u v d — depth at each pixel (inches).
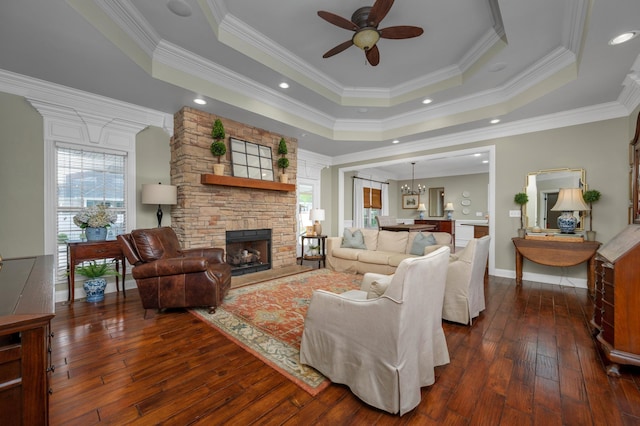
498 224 176.2
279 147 189.9
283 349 80.0
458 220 366.3
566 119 152.6
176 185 151.7
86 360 73.7
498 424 52.1
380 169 357.4
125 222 143.7
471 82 146.1
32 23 81.8
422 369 60.8
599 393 61.2
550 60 121.0
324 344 65.8
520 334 91.4
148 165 150.0
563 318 105.0
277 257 193.6
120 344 82.7
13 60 101.5
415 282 55.2
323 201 272.1
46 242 119.8
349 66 145.3
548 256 145.7
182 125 145.7
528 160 165.2
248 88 147.5
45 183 119.6
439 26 112.3
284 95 162.2
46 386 33.0
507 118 161.9
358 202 322.7
